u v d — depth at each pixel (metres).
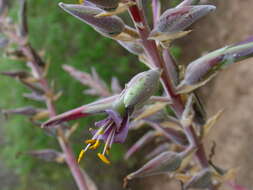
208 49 0.65
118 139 0.11
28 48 0.25
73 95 0.59
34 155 0.24
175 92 0.14
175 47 0.63
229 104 0.60
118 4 0.11
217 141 0.58
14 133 0.66
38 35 0.60
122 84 0.63
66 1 0.46
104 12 0.11
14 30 0.25
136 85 0.11
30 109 0.24
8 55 0.24
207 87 0.65
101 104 0.12
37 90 0.24
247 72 0.60
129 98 0.11
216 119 0.15
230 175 0.15
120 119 0.11
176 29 0.12
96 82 0.24
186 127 0.15
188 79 0.13
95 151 0.65
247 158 0.53
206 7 0.12
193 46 0.67
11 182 0.79
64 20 0.61
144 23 0.12
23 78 0.24
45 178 0.69
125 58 0.61
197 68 0.13
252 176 0.51
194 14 0.12
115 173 0.69
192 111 0.14
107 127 0.11
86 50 0.60
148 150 0.63
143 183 0.68
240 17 0.65
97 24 0.12
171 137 0.16
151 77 0.12
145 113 0.14
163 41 0.13
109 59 0.61
